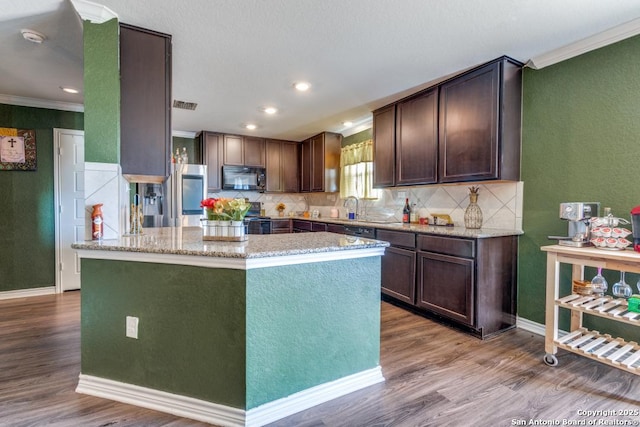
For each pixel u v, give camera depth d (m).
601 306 2.04
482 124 2.69
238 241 1.90
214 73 2.82
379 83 3.08
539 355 2.30
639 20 2.03
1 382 1.91
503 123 2.58
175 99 3.53
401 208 4.04
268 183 5.56
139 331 1.73
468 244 2.59
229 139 5.21
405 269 3.17
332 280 1.81
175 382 1.68
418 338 2.59
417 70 2.78
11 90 3.30
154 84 2.10
